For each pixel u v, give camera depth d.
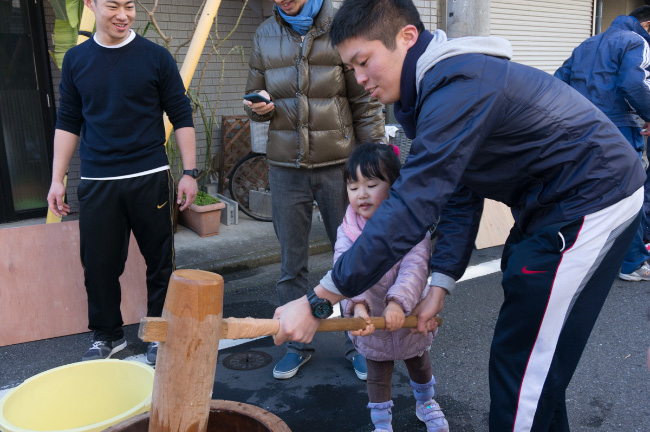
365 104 3.02
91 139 2.90
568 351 1.63
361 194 2.21
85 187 2.94
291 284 3.12
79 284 3.64
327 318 1.73
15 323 3.42
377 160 2.16
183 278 1.29
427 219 1.48
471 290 4.27
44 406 2.08
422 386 2.48
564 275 1.58
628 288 4.28
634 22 4.57
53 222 3.82
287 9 2.82
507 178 1.66
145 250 3.12
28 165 5.82
